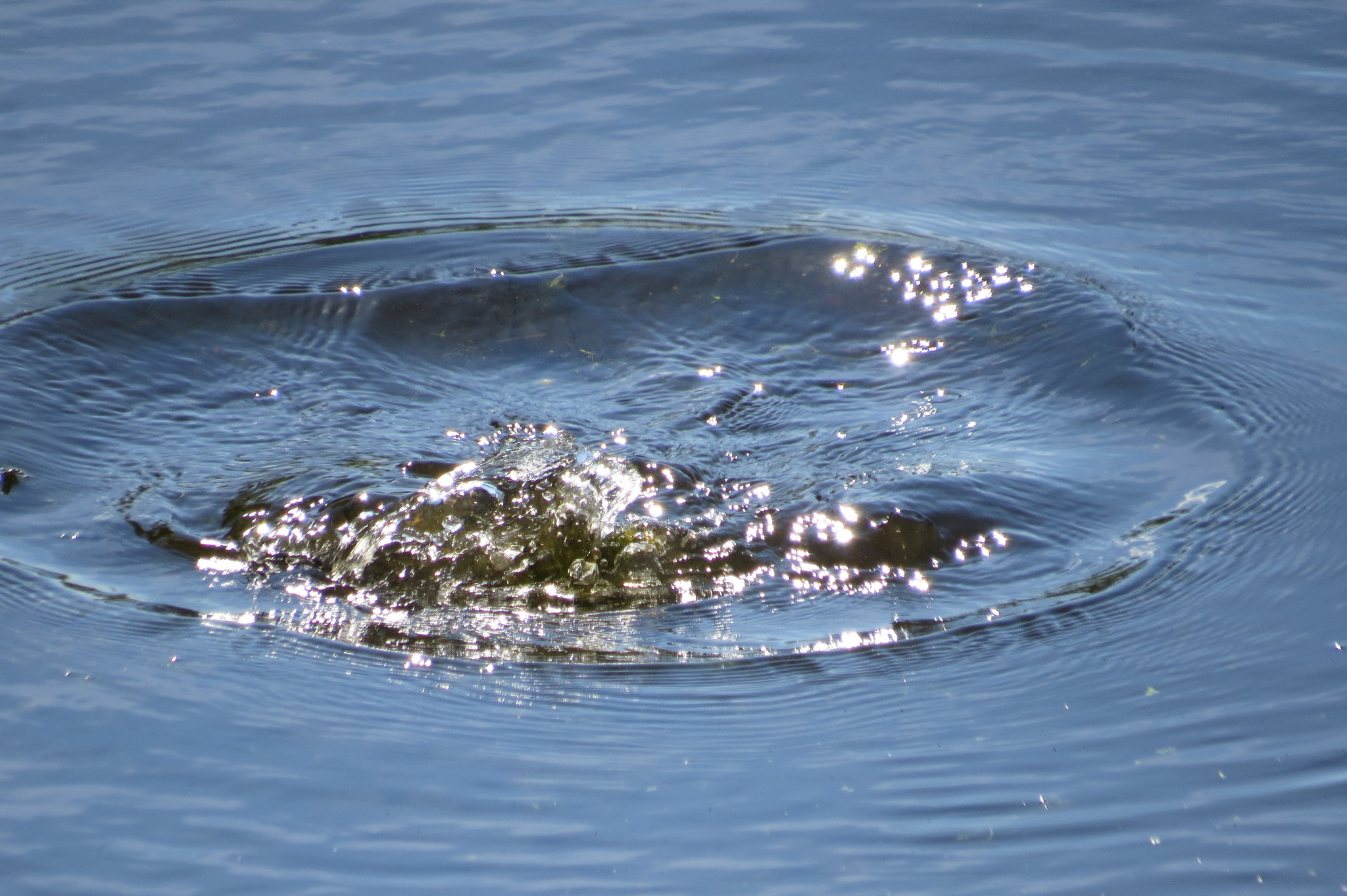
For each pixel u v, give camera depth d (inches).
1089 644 411.5
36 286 646.5
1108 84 861.8
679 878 321.7
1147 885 315.9
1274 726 367.6
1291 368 566.9
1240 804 339.9
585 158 792.3
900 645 418.0
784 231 703.1
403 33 968.3
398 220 725.9
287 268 679.7
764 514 491.8
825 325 642.8
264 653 411.5
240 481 517.3
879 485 502.3
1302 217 698.8
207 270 673.0
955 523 480.1
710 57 919.7
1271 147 773.9
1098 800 343.9
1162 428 535.8
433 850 330.3
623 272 677.9
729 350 630.5
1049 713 379.6
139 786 350.6
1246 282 640.4
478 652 417.1
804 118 832.3
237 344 623.8
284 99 865.5
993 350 608.7
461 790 350.9
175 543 477.1
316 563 467.8
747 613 441.1
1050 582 447.2
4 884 317.7
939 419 561.0
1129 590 436.8
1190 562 448.5
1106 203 720.3
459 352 633.0
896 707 386.3
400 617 437.4
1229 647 404.5
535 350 634.8
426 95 872.9
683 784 354.3
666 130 823.7
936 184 748.0
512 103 861.8
